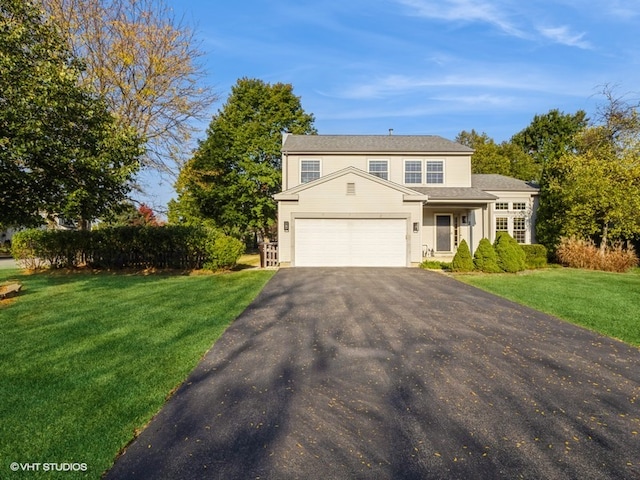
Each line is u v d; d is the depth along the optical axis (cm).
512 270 1453
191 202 2664
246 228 2797
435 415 360
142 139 1148
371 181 1719
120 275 1457
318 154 2100
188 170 2372
